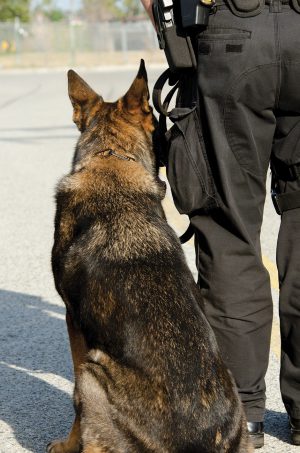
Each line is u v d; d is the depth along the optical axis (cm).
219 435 376
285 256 452
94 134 481
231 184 432
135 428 382
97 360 402
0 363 606
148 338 388
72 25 5972
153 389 380
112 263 414
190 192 438
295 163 436
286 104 422
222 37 416
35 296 766
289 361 457
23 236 988
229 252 441
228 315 442
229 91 418
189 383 377
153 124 487
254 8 411
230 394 389
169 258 419
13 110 2483
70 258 433
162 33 439
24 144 1739
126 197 445
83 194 450
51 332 671
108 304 404
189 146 434
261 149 432
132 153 470
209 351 391
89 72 4506
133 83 481
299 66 412
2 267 866
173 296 401
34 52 6088
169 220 1016
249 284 443
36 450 472
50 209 1127
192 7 417
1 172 1414
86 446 399
